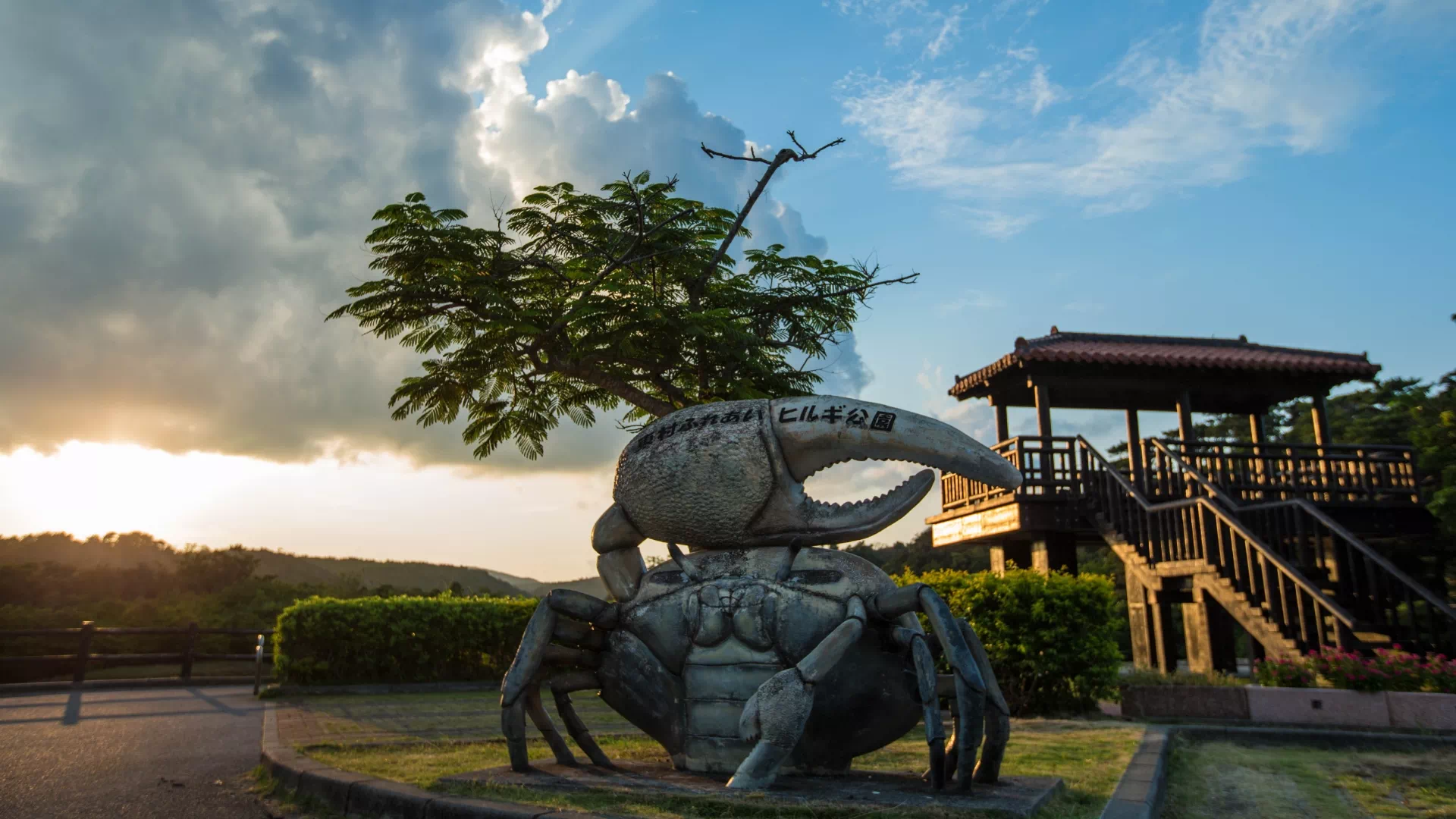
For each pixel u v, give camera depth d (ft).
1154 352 56.59
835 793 13.66
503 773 16.10
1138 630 46.91
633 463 17.28
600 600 17.01
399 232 31.17
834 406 16.30
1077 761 19.20
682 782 14.65
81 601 86.22
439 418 34.45
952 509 61.21
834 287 35.47
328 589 89.04
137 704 38.34
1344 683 28.40
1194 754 22.98
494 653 49.78
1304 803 16.56
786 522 16.35
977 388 60.49
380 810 14.52
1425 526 53.78
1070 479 52.42
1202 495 47.60
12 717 33.22
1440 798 16.97
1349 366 56.80
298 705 37.45
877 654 15.44
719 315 32.12
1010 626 32.50
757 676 15.43
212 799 17.98
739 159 31.86
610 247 33.91
